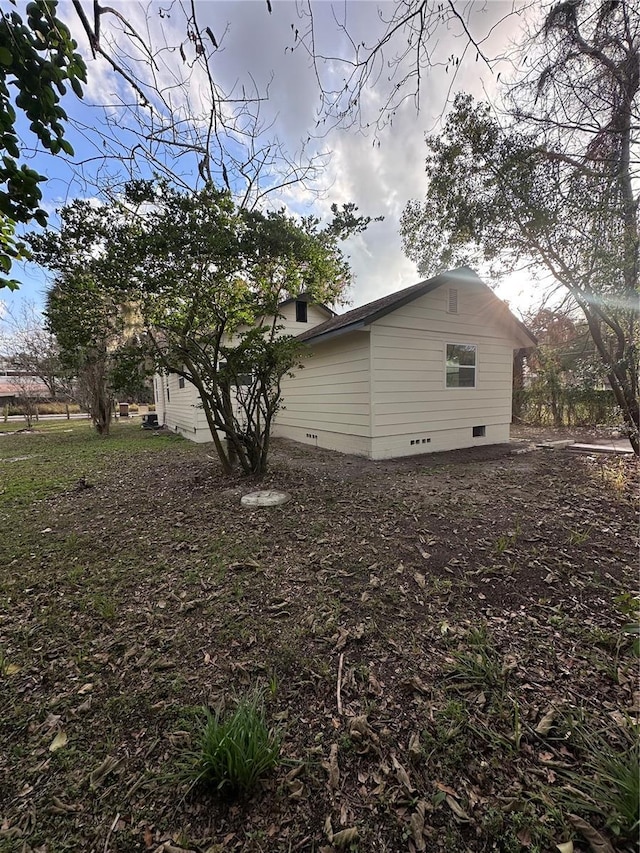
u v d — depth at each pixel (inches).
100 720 65.3
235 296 200.8
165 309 199.3
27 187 76.7
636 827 45.1
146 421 606.5
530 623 87.2
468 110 192.5
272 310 214.5
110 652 83.0
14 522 168.6
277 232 178.2
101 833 48.1
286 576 111.7
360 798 51.3
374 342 275.1
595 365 246.5
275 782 53.6
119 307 219.1
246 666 76.8
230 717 61.6
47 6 66.5
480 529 140.0
